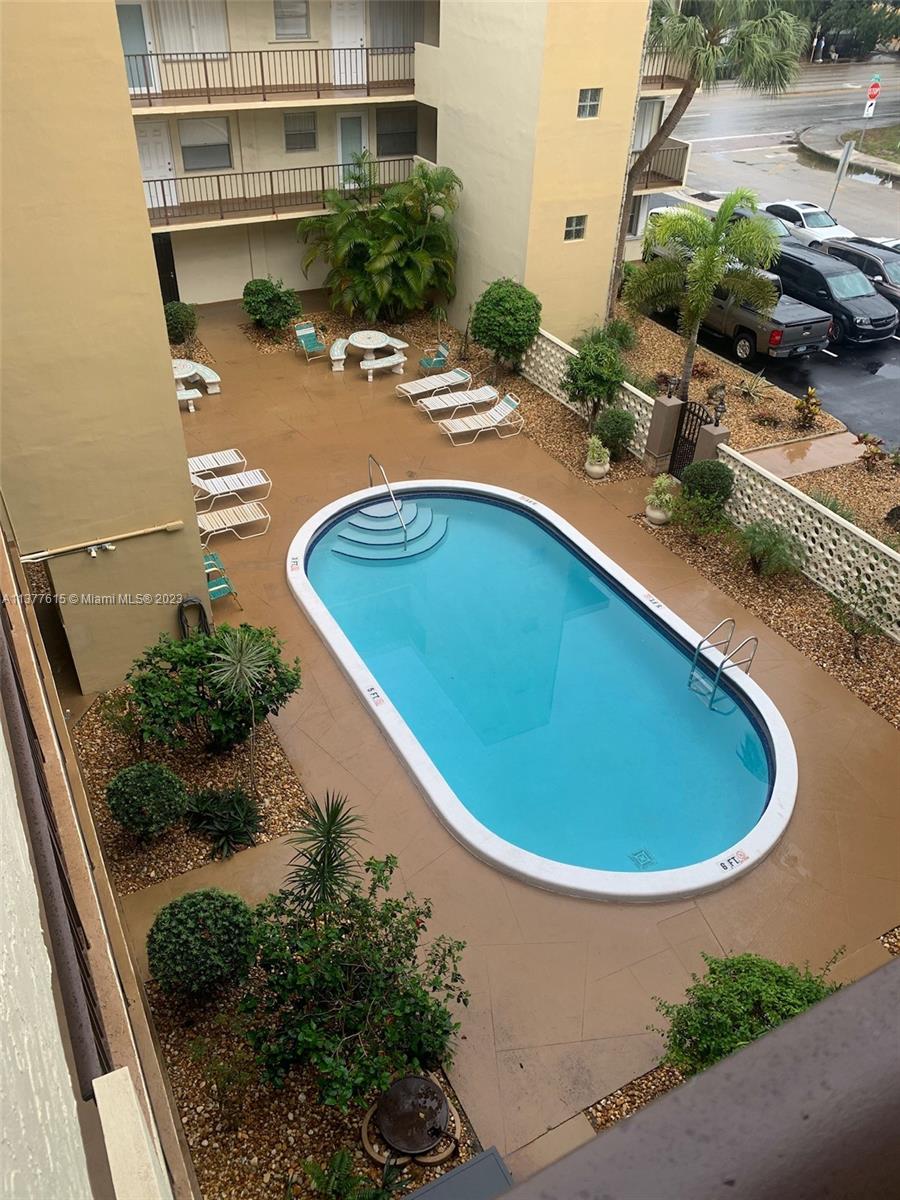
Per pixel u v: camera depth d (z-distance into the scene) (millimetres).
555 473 16750
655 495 15266
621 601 14172
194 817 9852
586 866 10117
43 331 9320
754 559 14086
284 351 20875
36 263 8953
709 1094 841
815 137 41562
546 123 17594
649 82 22922
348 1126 7281
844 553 13516
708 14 18469
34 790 2812
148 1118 3742
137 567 11172
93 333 9547
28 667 5707
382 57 21969
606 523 15453
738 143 40438
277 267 23406
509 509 16016
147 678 10047
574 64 17188
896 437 18125
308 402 18750
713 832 10586
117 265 9297
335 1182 6535
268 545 14547
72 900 3605
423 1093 7309
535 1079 7906
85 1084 2172
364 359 20234
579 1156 793
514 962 8844
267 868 9562
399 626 13594
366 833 10078
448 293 21734
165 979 7711
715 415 15422
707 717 12156
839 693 12156
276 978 7297
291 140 22250
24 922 1372
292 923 7633
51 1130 1016
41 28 7922
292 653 12469
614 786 11133
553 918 9289
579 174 18594
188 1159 7055
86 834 7055
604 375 16703
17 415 9648
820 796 10727
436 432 17859
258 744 11055
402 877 9617
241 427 17766
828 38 55094
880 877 9852
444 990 8531
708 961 7656
